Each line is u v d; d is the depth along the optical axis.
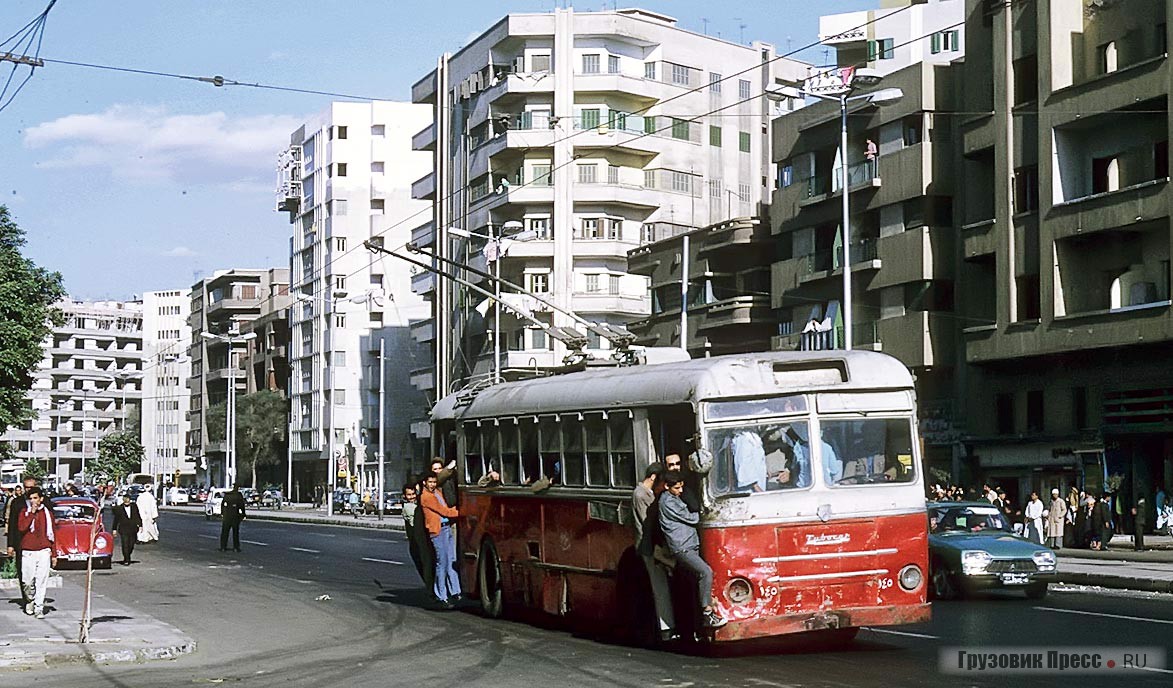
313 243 118.44
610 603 16.52
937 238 50.41
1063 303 43.84
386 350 112.38
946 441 49.81
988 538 22.75
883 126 53.00
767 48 85.25
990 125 47.12
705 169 81.12
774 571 14.26
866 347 52.62
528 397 18.84
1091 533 38.69
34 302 38.88
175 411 170.38
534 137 77.00
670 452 15.38
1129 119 42.19
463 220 83.56
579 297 76.62
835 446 14.68
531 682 13.45
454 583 21.12
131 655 15.99
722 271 65.31
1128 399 42.06
